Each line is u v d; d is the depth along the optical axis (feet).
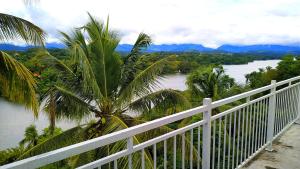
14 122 77.92
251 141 12.71
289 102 17.17
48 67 29.07
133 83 30.96
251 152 12.75
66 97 28.35
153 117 32.42
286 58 77.66
